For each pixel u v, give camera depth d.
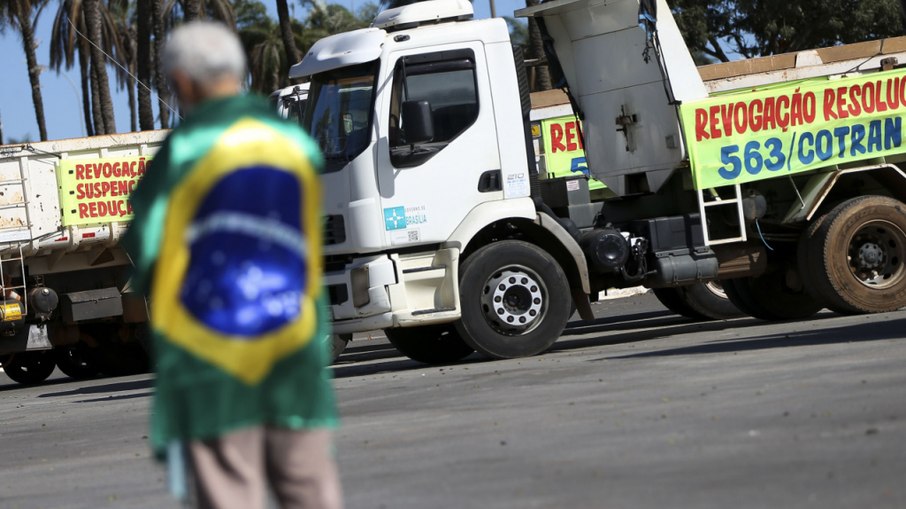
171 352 8.82
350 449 19.22
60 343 50.56
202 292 8.73
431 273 32.62
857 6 110.50
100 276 51.16
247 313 8.71
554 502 13.42
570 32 37.47
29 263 50.28
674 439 16.80
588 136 37.69
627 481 14.25
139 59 97.31
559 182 35.66
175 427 8.84
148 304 50.12
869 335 28.42
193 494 9.04
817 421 16.97
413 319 32.34
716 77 47.97
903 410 17.11
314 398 8.98
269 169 8.73
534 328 32.91
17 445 25.23
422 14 33.41
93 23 118.56
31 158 49.50
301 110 37.09
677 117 35.28
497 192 32.94
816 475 13.55
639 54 35.91
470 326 32.62
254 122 8.90
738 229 36.09
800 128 36.09
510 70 33.22
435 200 32.50
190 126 8.88
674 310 43.72
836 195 37.72
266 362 8.81
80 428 27.28
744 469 14.27
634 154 36.50
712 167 35.38
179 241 8.80
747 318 42.66
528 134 33.56
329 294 32.78
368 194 32.22
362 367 38.12
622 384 23.80
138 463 20.20
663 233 35.09
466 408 22.92
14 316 48.44
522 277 32.88
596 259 34.19
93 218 50.22
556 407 21.48
